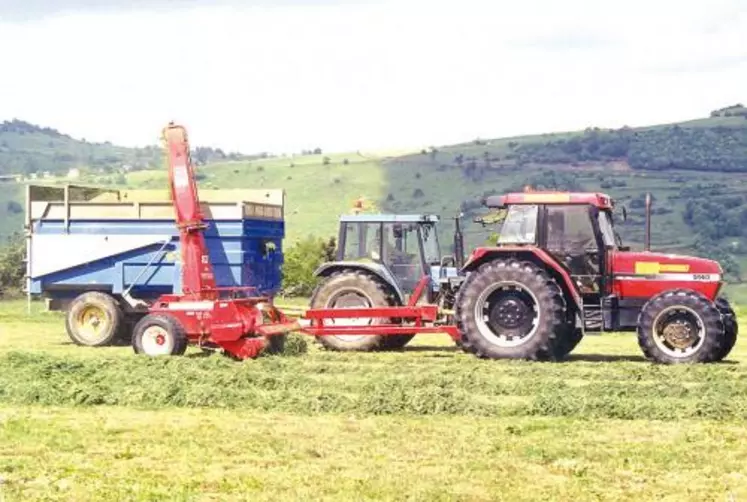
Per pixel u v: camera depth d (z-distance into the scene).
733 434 11.86
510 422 12.56
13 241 62.88
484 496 9.26
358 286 20.27
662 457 10.70
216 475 9.94
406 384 15.04
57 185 23.42
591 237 18.56
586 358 19.38
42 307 35.75
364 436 11.70
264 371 16.61
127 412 13.17
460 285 19.61
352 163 184.12
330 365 17.14
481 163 182.88
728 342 18.38
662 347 17.84
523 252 18.70
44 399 13.88
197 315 18.28
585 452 10.88
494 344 18.34
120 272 22.22
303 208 159.12
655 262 18.41
